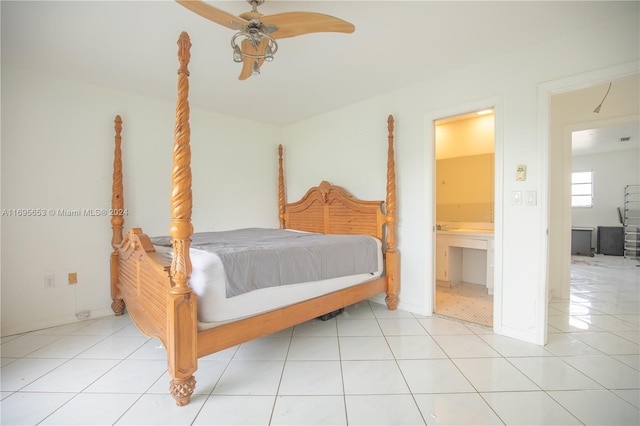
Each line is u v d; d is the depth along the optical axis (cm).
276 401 167
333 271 251
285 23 157
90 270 292
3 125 250
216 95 326
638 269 525
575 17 196
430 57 247
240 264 190
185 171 161
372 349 228
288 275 216
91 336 253
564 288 351
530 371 194
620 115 321
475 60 254
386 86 306
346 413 156
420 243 301
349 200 351
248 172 418
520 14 192
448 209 427
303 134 423
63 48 227
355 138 357
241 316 191
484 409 157
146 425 147
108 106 301
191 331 164
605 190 702
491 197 392
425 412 156
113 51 232
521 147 236
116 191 294
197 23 196
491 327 267
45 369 200
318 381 186
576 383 180
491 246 353
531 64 231
